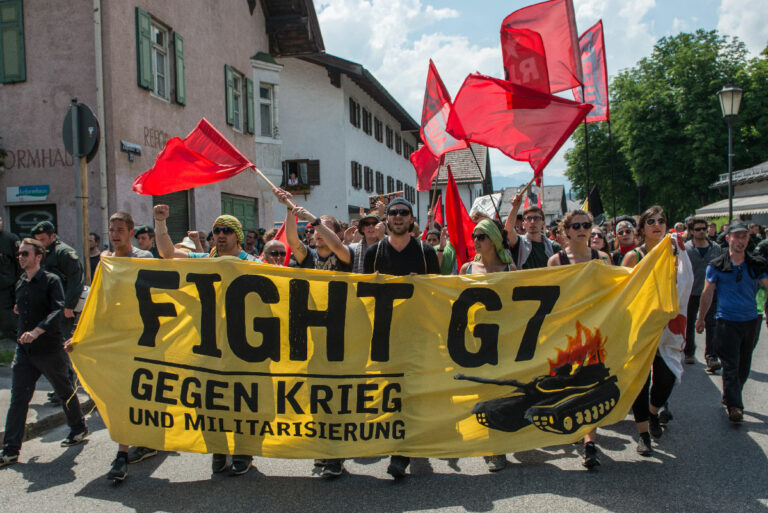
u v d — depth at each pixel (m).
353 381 4.30
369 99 29.72
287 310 4.35
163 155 5.36
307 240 8.32
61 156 10.77
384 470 4.41
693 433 5.00
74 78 10.71
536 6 5.44
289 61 24.92
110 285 4.49
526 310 4.39
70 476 4.37
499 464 4.31
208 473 4.39
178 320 4.43
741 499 3.71
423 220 46.69
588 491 3.88
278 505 3.79
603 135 40.69
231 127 15.77
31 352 4.83
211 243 13.86
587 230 4.93
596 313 4.39
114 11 10.86
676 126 35.75
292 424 4.27
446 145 6.82
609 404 4.30
